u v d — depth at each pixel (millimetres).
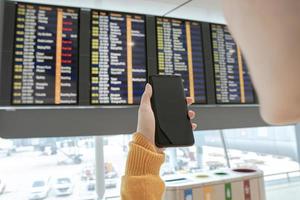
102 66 1216
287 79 220
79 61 1185
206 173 1220
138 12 1380
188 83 1365
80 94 1168
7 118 1121
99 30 1237
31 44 1130
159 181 513
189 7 1379
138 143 536
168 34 1368
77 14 1214
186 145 660
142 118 579
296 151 1835
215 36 1469
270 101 234
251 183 1179
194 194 1043
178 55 1367
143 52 1297
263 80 235
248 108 1548
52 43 1157
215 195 1084
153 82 697
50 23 1167
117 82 1226
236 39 258
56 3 1229
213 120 1451
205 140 1612
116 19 1274
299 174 1786
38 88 1114
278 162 1771
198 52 1414
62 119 1193
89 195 1317
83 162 1341
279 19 217
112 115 1272
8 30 1119
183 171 1490
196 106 1397
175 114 679
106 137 1372
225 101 1428
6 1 1138
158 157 521
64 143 1323
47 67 1136
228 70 1459
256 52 235
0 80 1087
